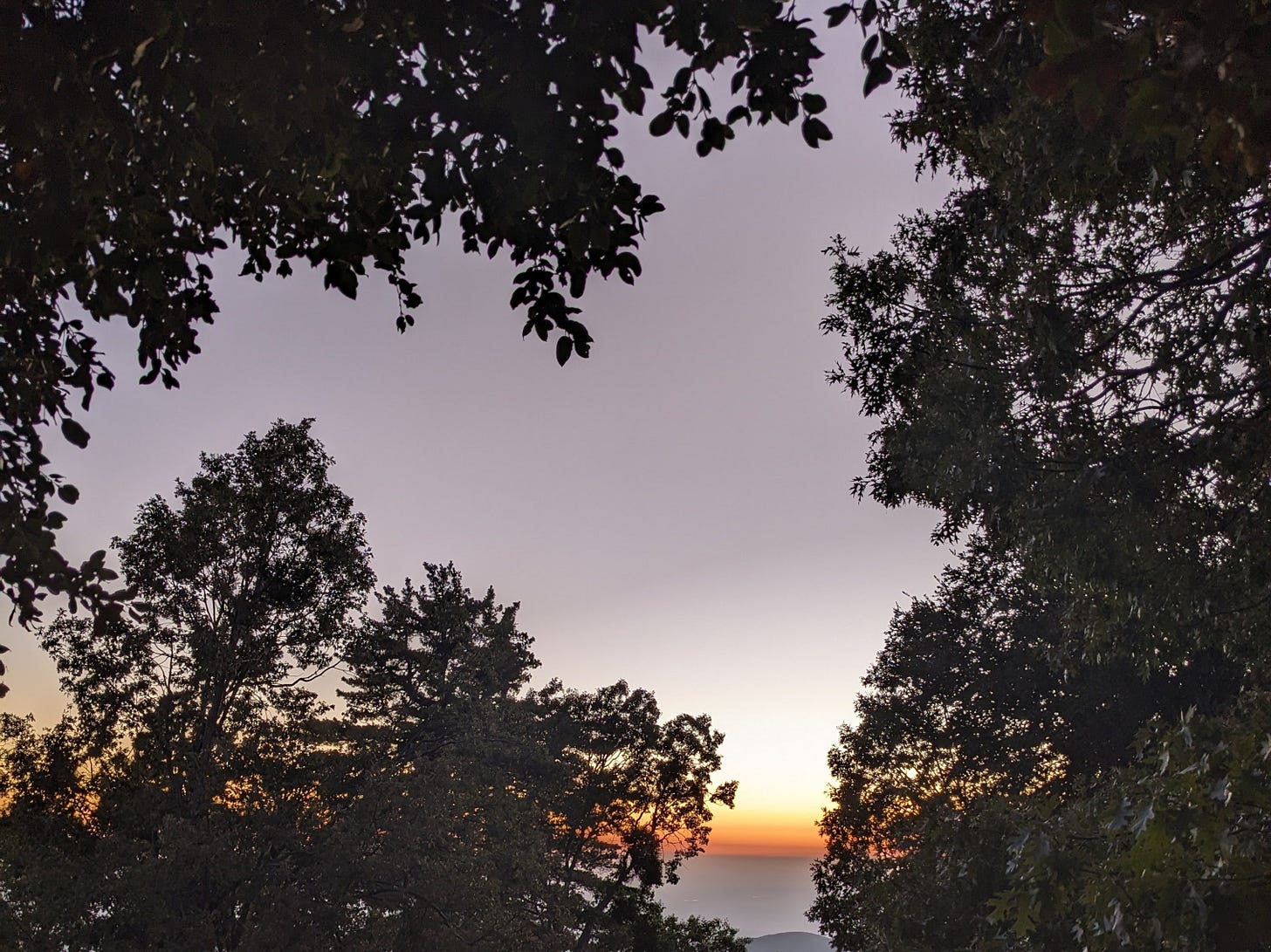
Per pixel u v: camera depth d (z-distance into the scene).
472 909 18.88
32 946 16.09
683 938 38.72
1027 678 22.55
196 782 20.25
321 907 17.31
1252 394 9.25
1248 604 9.36
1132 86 1.54
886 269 12.50
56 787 21.84
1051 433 10.05
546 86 3.06
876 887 10.84
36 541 4.94
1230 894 4.33
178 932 16.42
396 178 4.35
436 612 39.25
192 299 5.08
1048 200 9.52
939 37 9.38
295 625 24.64
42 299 5.00
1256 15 1.44
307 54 3.25
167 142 3.80
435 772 21.06
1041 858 5.33
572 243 3.71
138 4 2.90
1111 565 9.48
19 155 3.32
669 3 2.99
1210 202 8.98
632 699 39.91
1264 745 4.46
